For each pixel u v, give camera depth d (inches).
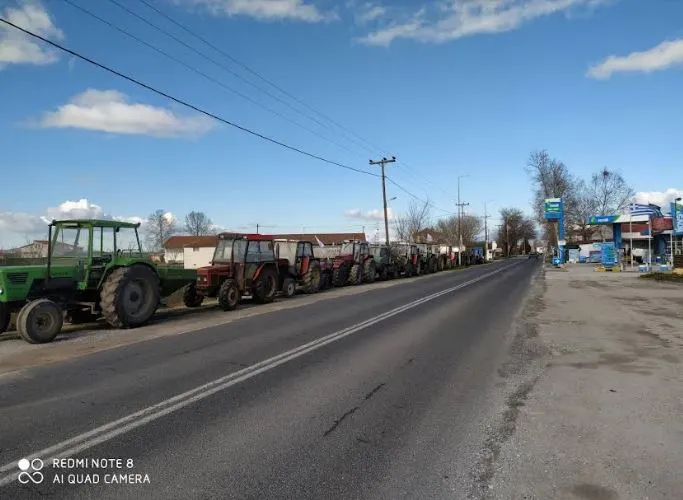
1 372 296.0
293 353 340.8
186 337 414.0
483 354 339.0
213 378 275.0
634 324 460.8
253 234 706.2
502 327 455.5
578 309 576.4
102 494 145.9
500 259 4069.9
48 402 232.8
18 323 390.3
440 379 274.2
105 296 462.6
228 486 150.8
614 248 1643.7
